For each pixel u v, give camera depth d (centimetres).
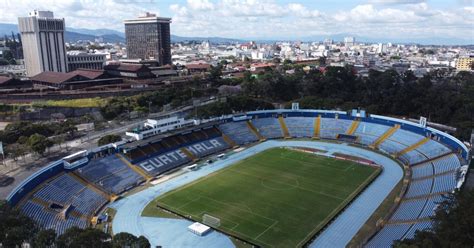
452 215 6222
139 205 9819
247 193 10519
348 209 9494
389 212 9194
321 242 7969
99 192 10288
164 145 13425
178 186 11069
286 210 9450
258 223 8788
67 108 16350
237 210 9469
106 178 10912
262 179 11581
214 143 14812
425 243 5712
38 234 5947
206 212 9375
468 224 5759
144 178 11588
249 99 18325
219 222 8825
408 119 16912
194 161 13350
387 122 15662
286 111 17600
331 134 16325
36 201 8800
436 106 17938
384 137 15050
